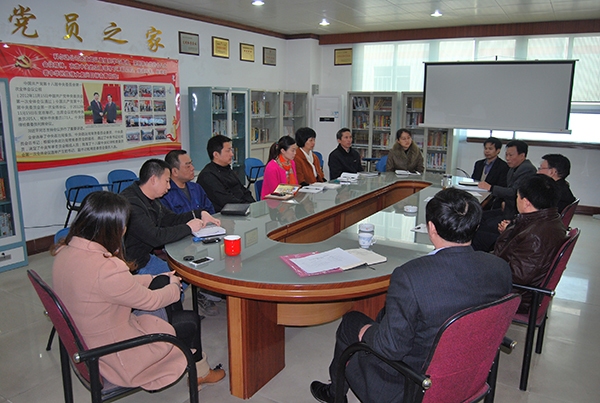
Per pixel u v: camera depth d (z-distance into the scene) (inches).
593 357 102.7
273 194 136.3
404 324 51.4
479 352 53.2
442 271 51.9
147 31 208.7
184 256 82.5
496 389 89.7
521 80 249.4
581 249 185.5
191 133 238.1
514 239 86.6
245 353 83.2
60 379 92.7
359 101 308.5
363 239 86.9
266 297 71.1
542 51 254.5
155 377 65.4
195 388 67.1
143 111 208.1
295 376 94.0
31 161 165.5
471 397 59.5
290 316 91.0
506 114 255.9
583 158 245.8
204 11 228.7
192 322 79.2
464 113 265.7
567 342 109.7
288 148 157.0
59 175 177.3
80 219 61.6
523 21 249.6
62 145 175.2
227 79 262.8
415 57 288.5
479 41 268.5
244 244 89.3
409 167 212.8
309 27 280.2
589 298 136.8
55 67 169.6
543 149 256.2
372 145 309.3
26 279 146.5
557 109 244.1
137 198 93.9
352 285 71.8
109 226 62.1
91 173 189.3
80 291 59.2
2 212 155.1
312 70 312.5
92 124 185.5
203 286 75.2
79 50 177.6
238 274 73.6
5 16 153.7
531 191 86.1
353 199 136.2
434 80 270.2
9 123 149.1
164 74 217.0
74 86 177.0
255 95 284.8
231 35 261.6
